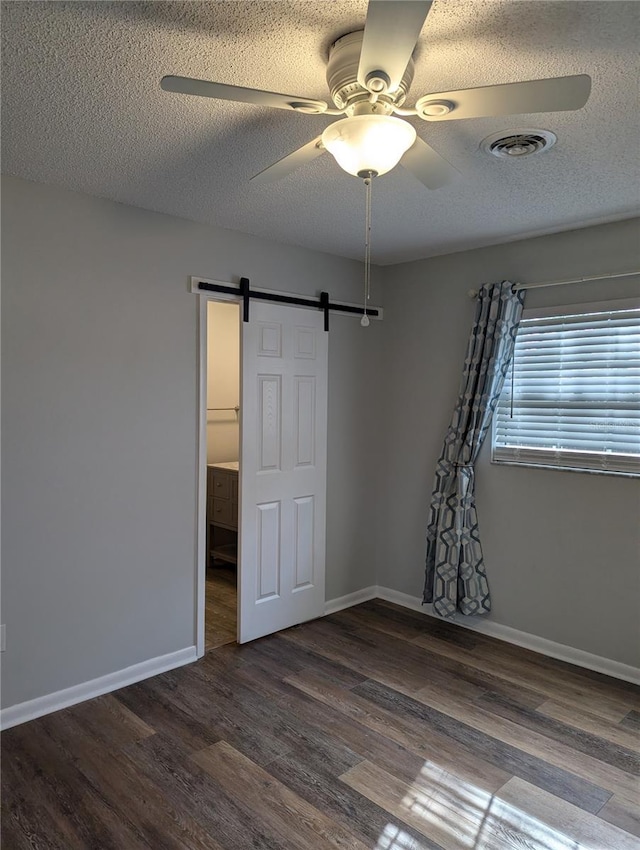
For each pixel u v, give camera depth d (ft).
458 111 5.08
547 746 8.27
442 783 7.45
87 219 9.16
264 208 9.75
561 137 7.01
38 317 8.71
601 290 10.53
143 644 10.12
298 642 11.71
